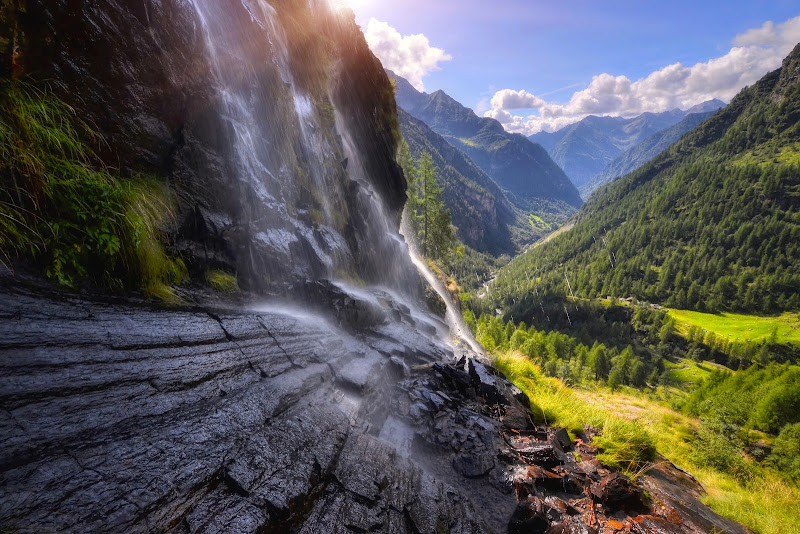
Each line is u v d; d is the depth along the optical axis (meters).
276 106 8.61
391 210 18.83
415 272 19.62
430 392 7.27
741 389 47.41
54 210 3.74
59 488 2.12
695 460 13.79
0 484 1.98
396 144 19.91
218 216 6.15
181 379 3.52
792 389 34.00
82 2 4.28
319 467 3.55
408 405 6.79
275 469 3.18
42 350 2.83
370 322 9.43
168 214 5.28
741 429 25.83
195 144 6.04
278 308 6.80
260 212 7.25
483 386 8.54
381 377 6.95
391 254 16.05
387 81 19.00
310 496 3.25
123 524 2.13
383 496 3.78
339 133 13.87
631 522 5.12
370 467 4.08
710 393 46.22
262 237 7.02
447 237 48.91
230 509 2.64
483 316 74.75
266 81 8.29
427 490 4.48
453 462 5.68
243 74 7.51
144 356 3.48
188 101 5.94
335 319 8.00
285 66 10.33
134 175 5.04
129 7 4.99
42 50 3.88
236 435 3.30
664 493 6.73
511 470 5.72
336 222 11.13
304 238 8.54
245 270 6.45
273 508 2.83
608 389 40.25
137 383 3.17
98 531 2.02
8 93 3.49
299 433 3.83
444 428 6.39
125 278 4.27
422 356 9.19
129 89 5.00
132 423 2.81
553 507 5.03
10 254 3.36
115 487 2.29
